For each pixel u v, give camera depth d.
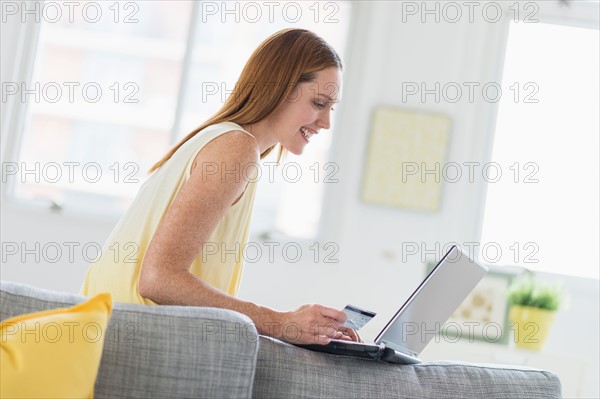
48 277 5.62
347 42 5.78
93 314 1.78
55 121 5.82
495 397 2.12
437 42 5.70
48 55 5.85
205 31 5.85
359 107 5.69
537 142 5.76
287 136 2.38
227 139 2.18
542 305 4.98
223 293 2.12
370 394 2.05
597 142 5.75
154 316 1.90
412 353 2.38
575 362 4.84
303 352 2.09
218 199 2.13
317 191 5.75
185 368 1.87
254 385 2.00
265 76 2.31
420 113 5.67
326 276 5.66
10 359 1.66
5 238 5.64
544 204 5.74
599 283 5.67
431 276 2.18
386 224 5.66
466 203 5.70
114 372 1.85
